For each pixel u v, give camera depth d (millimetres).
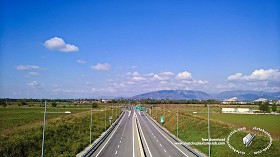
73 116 119625
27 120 109188
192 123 100938
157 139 86812
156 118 167625
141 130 113812
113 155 57969
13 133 60500
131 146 71062
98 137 89312
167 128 119000
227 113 150000
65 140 70688
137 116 198375
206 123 89750
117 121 153875
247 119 119000
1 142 50656
